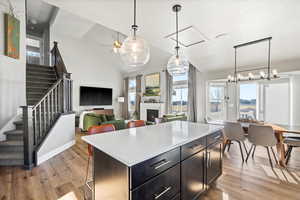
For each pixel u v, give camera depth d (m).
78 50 7.17
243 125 3.14
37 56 6.77
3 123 3.19
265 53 3.81
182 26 2.93
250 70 4.50
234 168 2.61
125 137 1.58
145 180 1.07
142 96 7.96
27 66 4.68
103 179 1.28
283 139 2.74
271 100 5.21
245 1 2.27
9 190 1.98
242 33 3.13
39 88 4.26
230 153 3.35
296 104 4.77
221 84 5.72
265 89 5.30
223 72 5.09
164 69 6.94
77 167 2.65
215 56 4.37
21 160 2.69
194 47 3.87
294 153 3.29
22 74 3.64
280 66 3.98
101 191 1.32
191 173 1.55
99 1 2.24
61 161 2.92
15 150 2.86
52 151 3.15
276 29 2.92
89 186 2.05
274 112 5.15
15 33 3.44
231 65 4.73
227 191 1.96
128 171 0.99
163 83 7.00
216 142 2.09
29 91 4.13
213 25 2.88
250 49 3.80
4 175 2.38
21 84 3.61
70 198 1.82
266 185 2.09
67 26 5.81
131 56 2.05
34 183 2.14
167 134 1.72
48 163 2.82
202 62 4.87
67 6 2.32
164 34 3.23
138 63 2.17
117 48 4.67
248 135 2.88
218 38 3.38
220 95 5.75
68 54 6.84
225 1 2.28
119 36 6.25
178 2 2.31
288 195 1.87
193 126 2.26
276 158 3.00
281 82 5.02
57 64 4.97
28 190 1.98
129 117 8.66
